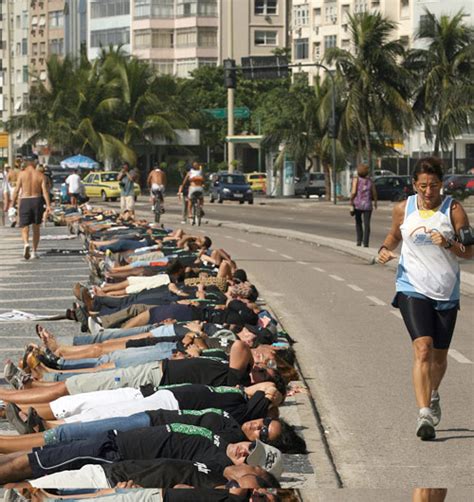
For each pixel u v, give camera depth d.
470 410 12.69
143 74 121.56
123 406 10.46
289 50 145.75
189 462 8.84
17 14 182.12
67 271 28.00
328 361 15.93
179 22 156.25
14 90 184.12
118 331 14.56
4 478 8.95
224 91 134.88
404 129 87.00
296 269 30.61
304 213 68.25
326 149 87.25
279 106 92.25
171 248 24.39
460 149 121.75
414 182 11.25
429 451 10.88
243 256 34.97
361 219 36.81
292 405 12.62
